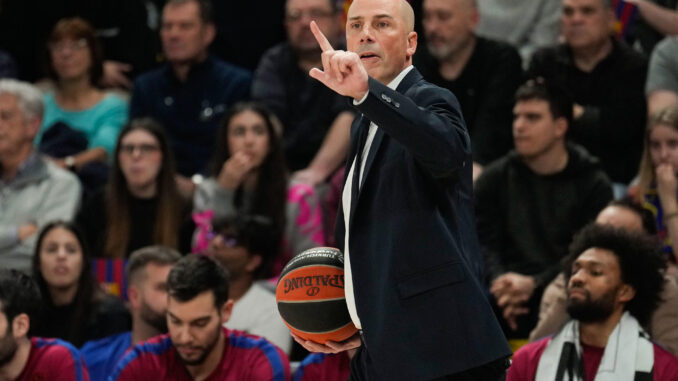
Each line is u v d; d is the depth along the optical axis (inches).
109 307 654.5
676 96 745.6
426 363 328.5
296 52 827.4
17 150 755.4
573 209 671.1
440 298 330.0
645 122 759.1
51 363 536.4
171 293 522.3
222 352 538.9
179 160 834.2
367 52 342.0
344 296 370.3
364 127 358.6
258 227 629.0
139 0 964.0
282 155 724.0
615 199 660.7
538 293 640.4
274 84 823.7
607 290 496.7
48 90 906.7
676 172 661.3
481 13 882.1
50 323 633.0
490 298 657.6
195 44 842.2
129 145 727.1
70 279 633.0
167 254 596.4
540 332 566.3
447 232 334.3
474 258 348.5
